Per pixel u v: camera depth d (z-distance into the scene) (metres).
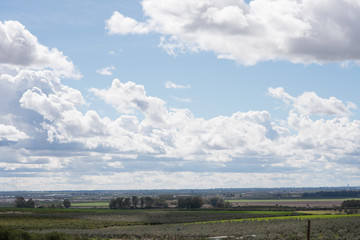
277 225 111.88
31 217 180.50
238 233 99.62
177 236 97.94
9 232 72.62
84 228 136.50
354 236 84.62
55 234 76.19
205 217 176.88
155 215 198.50
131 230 120.06
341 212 193.38
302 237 86.19
